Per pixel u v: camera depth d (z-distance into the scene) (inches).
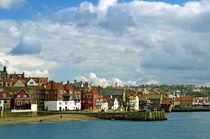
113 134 4082.2
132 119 5885.8
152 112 5989.2
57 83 6889.8
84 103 7308.1
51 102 6712.6
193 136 4055.1
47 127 4658.0
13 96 6412.4
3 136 3841.0
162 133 4266.7
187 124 5472.4
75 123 5241.1
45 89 6875.0
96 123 5280.5
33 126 4768.7
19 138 3722.9
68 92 6968.5
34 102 6102.4
